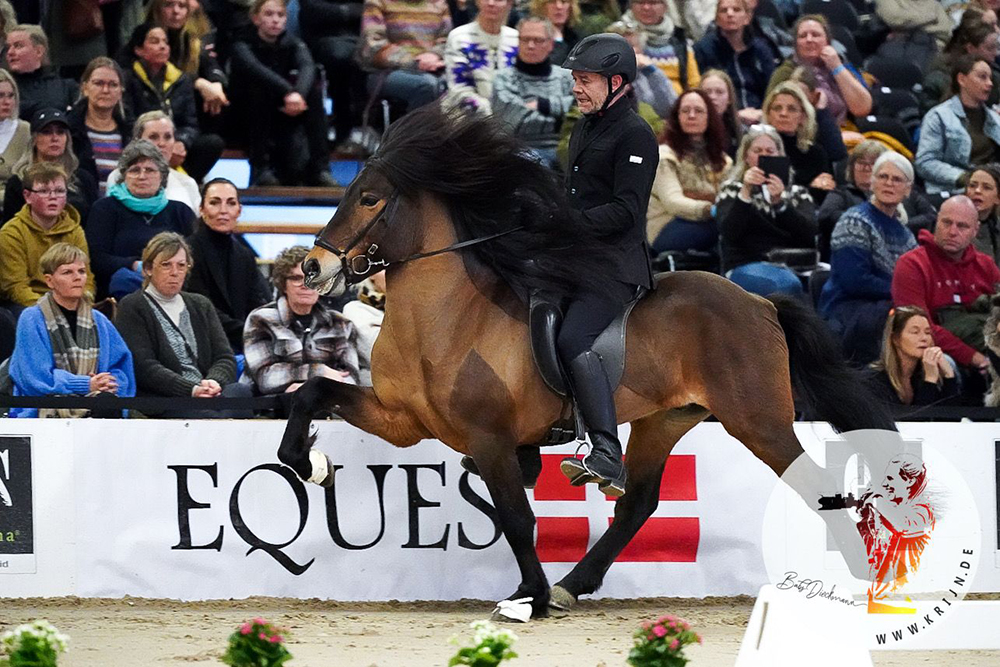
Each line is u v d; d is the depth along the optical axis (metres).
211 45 18.06
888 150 16.73
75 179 15.27
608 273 10.61
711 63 18.48
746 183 15.49
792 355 11.23
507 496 10.53
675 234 16.17
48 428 11.77
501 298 10.58
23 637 6.93
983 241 16.94
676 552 12.30
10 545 11.69
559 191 10.70
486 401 10.42
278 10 17.36
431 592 12.07
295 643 9.63
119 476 11.83
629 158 10.64
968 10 19.38
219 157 17.08
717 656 9.30
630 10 18.14
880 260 15.66
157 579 11.81
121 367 12.76
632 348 10.76
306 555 11.97
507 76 16.48
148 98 16.86
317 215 17.69
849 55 20.12
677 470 12.35
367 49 17.55
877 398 11.34
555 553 12.21
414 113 10.63
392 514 12.06
